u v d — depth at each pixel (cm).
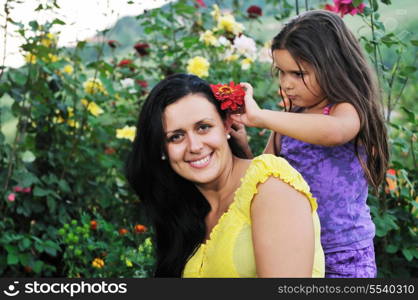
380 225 326
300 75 264
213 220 241
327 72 259
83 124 399
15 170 361
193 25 441
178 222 243
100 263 320
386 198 353
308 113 274
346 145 266
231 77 403
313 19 267
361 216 267
